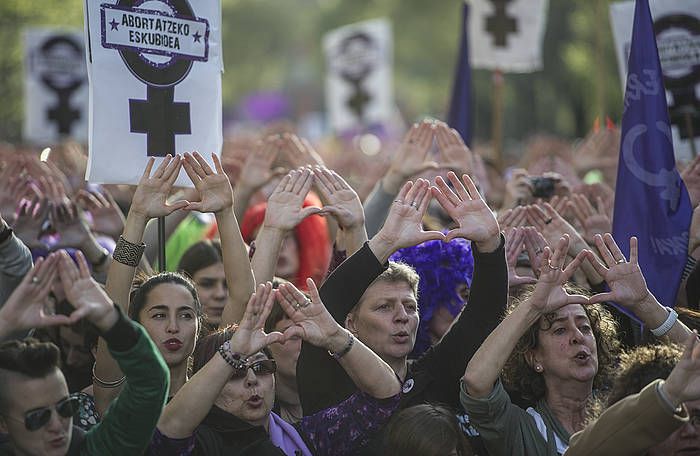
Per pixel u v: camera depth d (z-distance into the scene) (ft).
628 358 48.21
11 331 41.70
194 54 60.08
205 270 71.46
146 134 58.70
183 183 59.88
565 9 255.29
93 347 58.44
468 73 98.63
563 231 62.59
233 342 45.93
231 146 130.21
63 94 130.72
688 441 44.52
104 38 57.77
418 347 62.54
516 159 165.07
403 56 441.27
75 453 44.50
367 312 54.39
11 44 179.42
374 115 165.99
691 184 72.02
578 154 99.96
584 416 52.06
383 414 49.75
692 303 64.90
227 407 48.96
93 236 73.05
